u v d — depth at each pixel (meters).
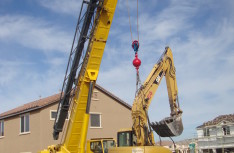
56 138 13.50
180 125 12.44
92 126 27.56
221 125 47.84
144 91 12.14
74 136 12.03
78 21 11.93
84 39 11.98
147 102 11.93
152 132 11.50
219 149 47.00
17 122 27.59
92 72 11.70
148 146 10.88
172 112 13.01
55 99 25.56
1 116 29.28
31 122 25.69
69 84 12.62
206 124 50.69
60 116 13.05
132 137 11.84
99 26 11.62
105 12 11.65
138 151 10.83
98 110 28.27
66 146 12.23
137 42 11.83
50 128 25.05
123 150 11.26
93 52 11.67
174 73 13.49
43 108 25.03
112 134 28.75
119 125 29.42
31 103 29.16
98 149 17.42
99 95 28.67
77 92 12.16
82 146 11.70
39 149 24.36
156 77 12.75
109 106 29.14
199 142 49.47
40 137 24.45
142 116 11.58
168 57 13.40
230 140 45.97
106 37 11.75
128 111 30.44
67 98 12.85
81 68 12.05
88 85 11.83
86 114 11.70
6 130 29.02
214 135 48.47
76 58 12.25
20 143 26.75
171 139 12.18
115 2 11.71
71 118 12.27
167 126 11.82
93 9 11.63
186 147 43.03
